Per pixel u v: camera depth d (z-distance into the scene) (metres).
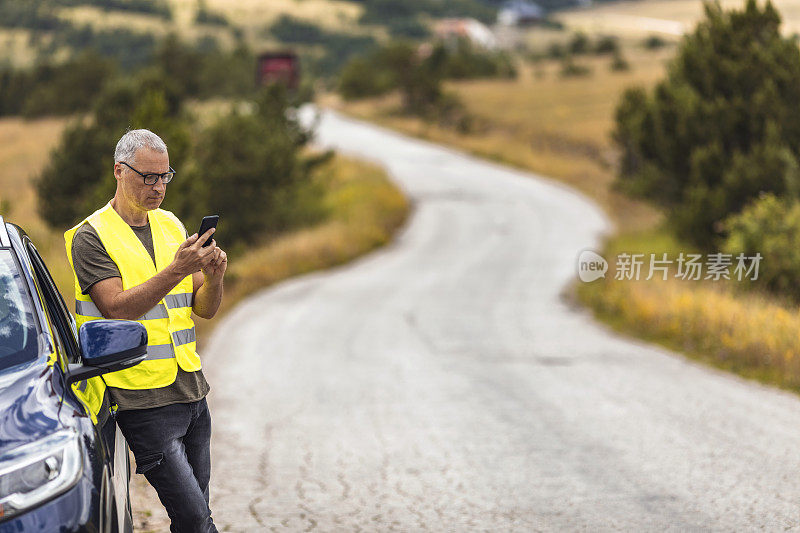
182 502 14.52
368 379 42.25
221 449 29.48
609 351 51.03
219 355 48.72
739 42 89.06
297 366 45.69
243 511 22.97
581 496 24.12
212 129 115.31
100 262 14.15
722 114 87.62
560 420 33.44
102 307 14.07
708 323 53.19
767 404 36.06
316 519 22.39
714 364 46.19
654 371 44.38
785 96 85.38
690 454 28.20
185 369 14.64
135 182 14.21
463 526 21.84
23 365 12.31
